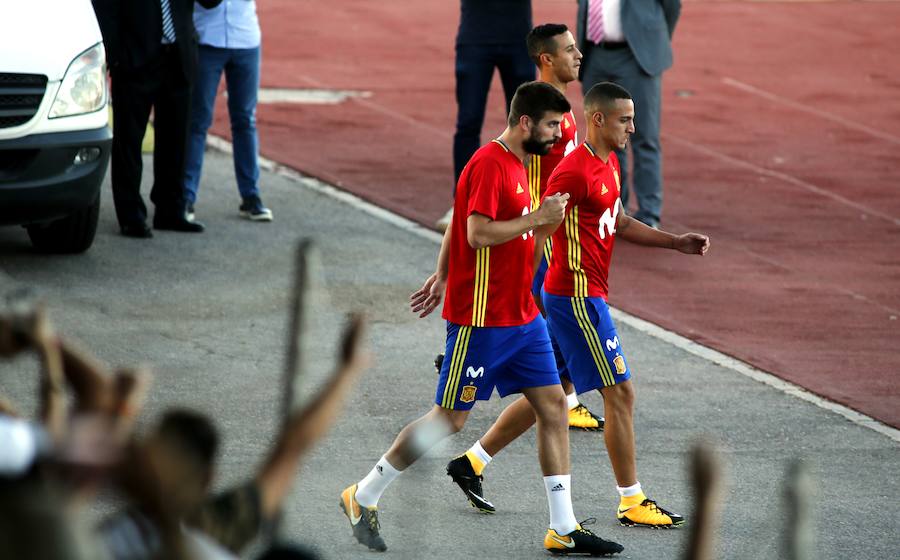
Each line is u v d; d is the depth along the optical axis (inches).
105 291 1189.1
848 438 991.6
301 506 811.4
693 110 2215.8
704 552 346.6
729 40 2805.1
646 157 1497.3
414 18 2849.4
